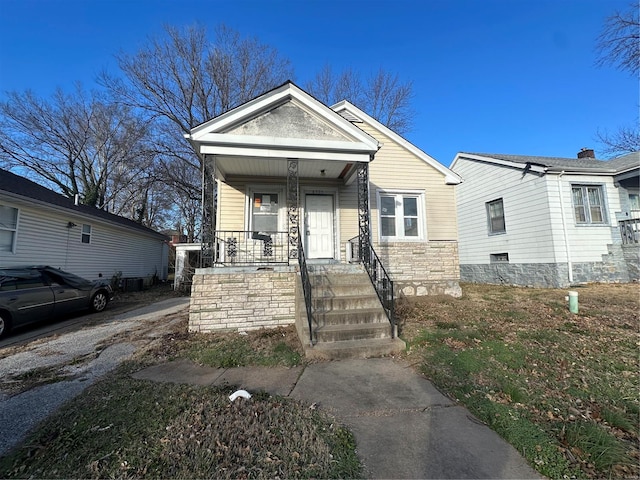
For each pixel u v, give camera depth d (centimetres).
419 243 937
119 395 335
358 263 724
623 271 1101
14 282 665
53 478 211
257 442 248
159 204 2922
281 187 896
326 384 365
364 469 219
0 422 288
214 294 609
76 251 1248
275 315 625
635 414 294
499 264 1292
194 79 1889
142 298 1264
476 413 296
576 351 453
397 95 2252
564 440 252
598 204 1144
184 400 321
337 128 722
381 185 968
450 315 688
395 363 432
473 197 1447
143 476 211
